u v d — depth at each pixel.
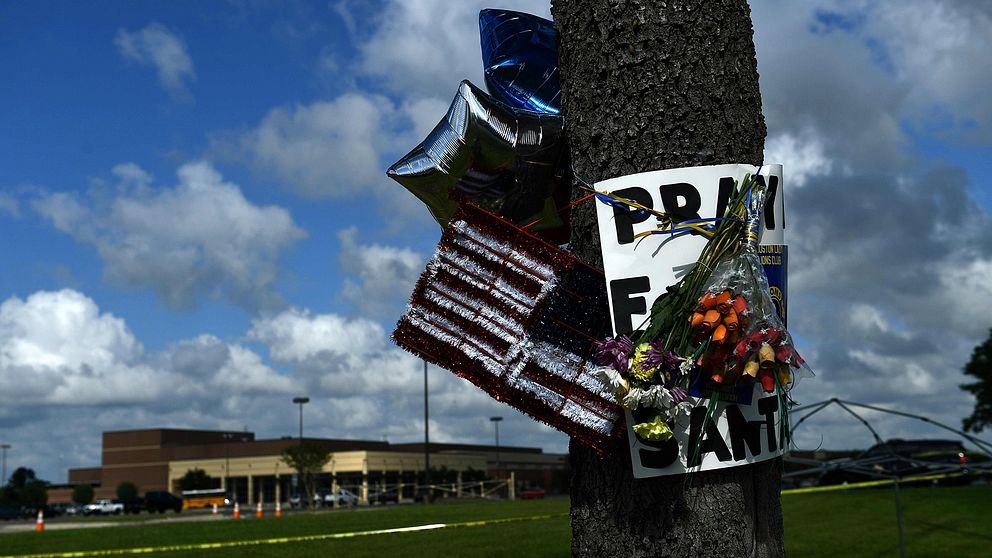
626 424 2.56
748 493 2.57
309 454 77.31
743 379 2.55
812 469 7.11
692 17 2.66
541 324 2.65
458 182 2.82
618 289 2.59
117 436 110.75
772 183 2.67
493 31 3.06
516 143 2.75
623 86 2.67
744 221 2.59
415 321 2.70
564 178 2.89
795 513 17.91
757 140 2.72
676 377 2.50
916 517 15.98
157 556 13.72
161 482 106.88
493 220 2.70
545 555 12.07
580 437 2.57
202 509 67.31
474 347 2.65
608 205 2.64
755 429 2.56
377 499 72.38
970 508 16.45
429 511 31.55
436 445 114.38
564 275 2.66
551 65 3.01
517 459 114.62
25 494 99.00
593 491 2.65
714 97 2.64
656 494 2.55
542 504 37.50
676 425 2.54
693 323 2.50
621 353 2.48
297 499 72.62
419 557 12.38
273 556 13.02
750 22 2.78
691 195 2.60
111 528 28.16
